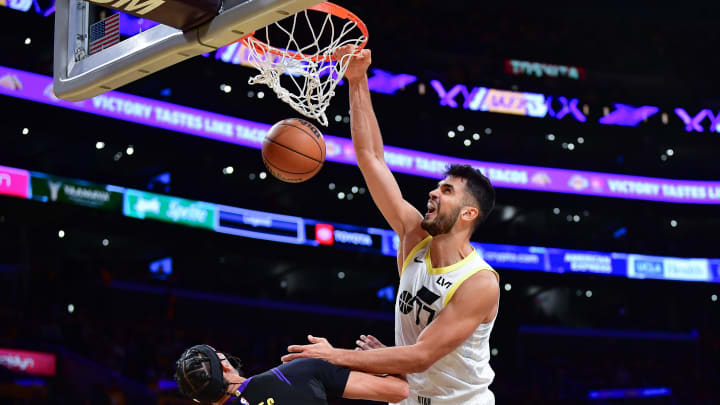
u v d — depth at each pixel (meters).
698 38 25.53
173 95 19.84
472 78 23.38
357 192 22.16
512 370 20.83
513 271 22.58
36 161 18.59
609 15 25.27
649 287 23.39
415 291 3.18
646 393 20.11
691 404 19.98
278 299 21.98
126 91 17.88
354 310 21.89
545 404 18.66
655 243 23.83
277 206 20.06
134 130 17.48
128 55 3.45
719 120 24.91
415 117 23.11
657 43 25.52
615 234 25.62
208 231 18.72
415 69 22.80
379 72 22.53
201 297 19.50
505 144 24.64
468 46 23.95
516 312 23.14
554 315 25.11
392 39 22.89
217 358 2.77
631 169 24.22
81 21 3.75
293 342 19.31
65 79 3.70
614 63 25.17
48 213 16.03
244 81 19.36
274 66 3.69
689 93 25.27
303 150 3.34
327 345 2.94
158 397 13.88
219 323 20.23
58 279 16.91
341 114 21.23
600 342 23.19
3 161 15.79
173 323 16.98
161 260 21.45
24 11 16.47
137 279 18.39
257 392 2.73
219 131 18.80
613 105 24.50
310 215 20.52
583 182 23.70
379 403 15.18
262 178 21.83
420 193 22.20
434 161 22.45
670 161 25.58
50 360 12.83
